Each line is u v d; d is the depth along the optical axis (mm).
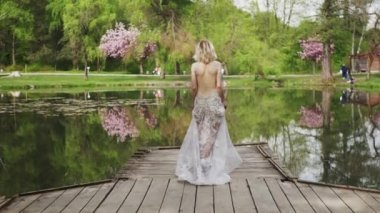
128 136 14602
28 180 9516
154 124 17047
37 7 58656
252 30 43562
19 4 55219
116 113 20188
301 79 42312
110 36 44781
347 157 11445
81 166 10641
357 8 40906
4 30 57281
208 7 42156
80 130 15727
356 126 16281
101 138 14195
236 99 26469
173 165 8422
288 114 19672
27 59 57094
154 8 42344
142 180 7285
